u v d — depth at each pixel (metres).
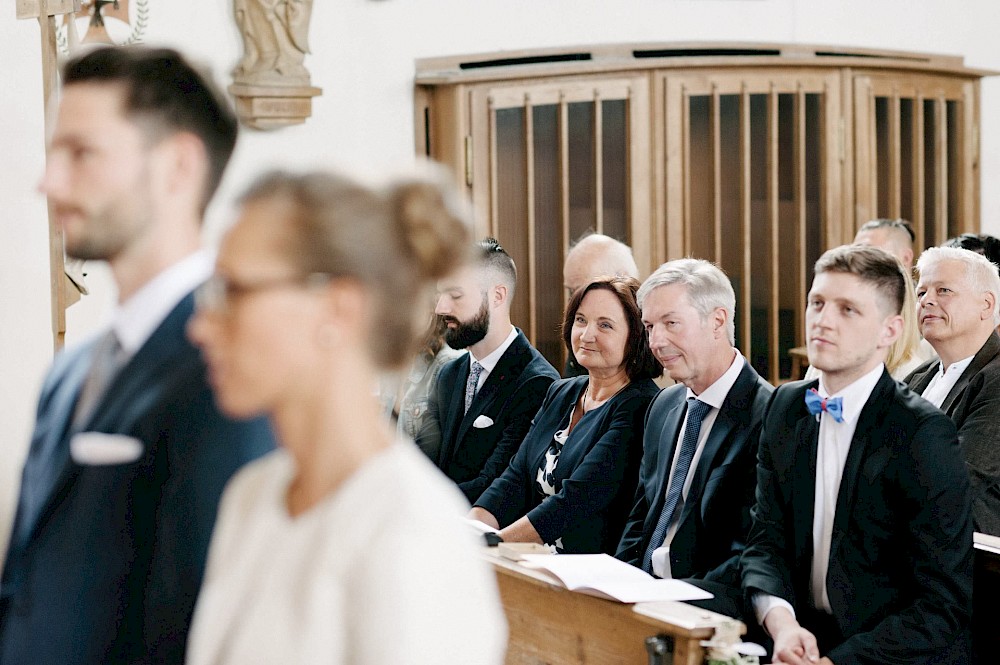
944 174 7.24
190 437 1.48
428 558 1.00
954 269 3.92
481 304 4.27
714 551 3.28
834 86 6.86
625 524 3.68
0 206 4.15
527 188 6.40
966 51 7.31
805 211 6.88
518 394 4.25
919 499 2.81
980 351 3.90
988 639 3.02
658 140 6.59
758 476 3.11
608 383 3.81
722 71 6.64
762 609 2.93
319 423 1.08
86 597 1.49
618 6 6.54
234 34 5.75
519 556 3.16
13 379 4.18
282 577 1.06
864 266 2.92
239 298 1.06
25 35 4.16
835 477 2.96
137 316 1.62
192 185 1.66
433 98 6.29
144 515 1.50
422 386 4.46
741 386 3.35
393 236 1.08
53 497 1.55
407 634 0.97
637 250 6.62
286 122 5.83
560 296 6.51
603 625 2.87
